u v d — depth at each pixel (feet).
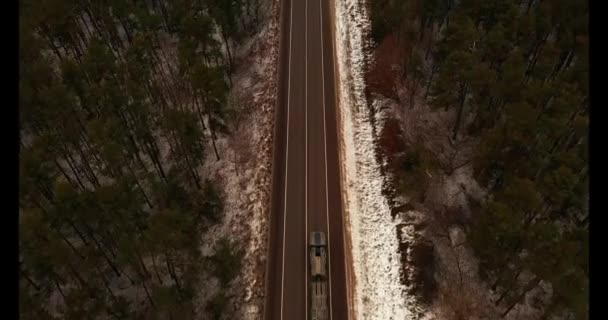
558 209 122.72
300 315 116.57
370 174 147.84
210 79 136.05
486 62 151.12
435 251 130.31
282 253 128.26
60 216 106.32
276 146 155.02
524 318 118.21
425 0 167.22
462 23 147.54
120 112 135.44
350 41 194.08
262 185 144.87
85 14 193.77
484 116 146.82
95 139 121.39
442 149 157.89
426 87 174.81
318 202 139.33
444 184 146.92
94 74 136.15
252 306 119.24
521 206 106.83
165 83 169.37
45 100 120.98
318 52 187.93
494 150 125.90
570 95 120.57
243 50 194.29
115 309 113.91
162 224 107.55
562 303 95.45
